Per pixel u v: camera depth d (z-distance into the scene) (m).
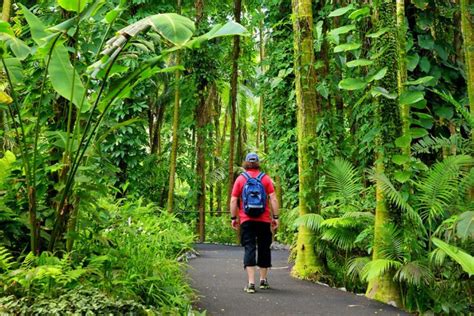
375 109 5.32
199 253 9.61
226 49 13.93
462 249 5.18
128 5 11.73
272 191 5.76
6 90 5.06
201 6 12.24
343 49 5.50
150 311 3.57
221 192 19.83
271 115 10.99
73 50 4.86
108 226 5.05
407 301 4.98
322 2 9.34
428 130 6.60
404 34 5.35
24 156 4.12
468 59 5.72
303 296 5.25
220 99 18.62
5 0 5.76
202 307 4.66
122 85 4.23
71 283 3.84
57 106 4.85
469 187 5.52
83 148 4.45
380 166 5.31
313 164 6.62
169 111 15.17
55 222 4.16
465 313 4.98
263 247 5.64
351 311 4.62
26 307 3.32
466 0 5.75
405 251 5.08
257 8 14.13
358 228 6.29
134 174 12.00
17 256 4.36
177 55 11.55
